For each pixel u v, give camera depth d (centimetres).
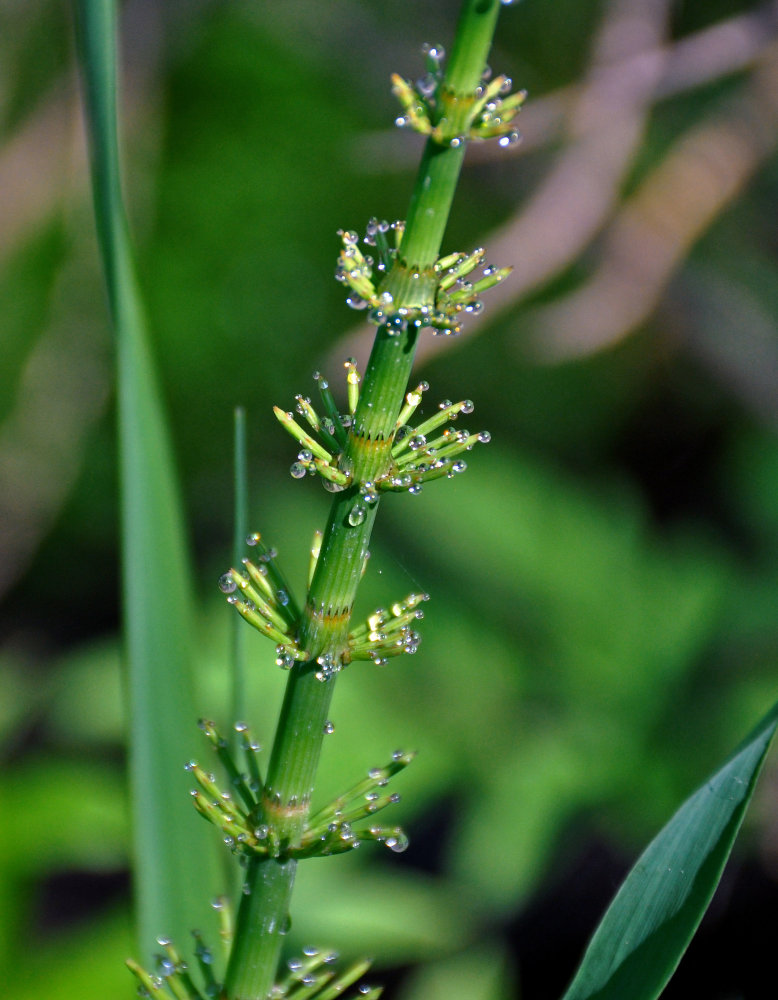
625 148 103
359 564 50
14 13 134
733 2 137
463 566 125
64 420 142
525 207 106
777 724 50
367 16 132
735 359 140
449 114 48
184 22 135
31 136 126
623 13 102
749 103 107
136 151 132
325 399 50
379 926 95
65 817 92
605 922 51
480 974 99
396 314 49
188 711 56
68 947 83
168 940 52
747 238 145
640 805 111
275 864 51
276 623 50
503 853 106
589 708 117
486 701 115
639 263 107
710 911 117
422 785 108
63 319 134
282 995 52
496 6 48
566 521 129
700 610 122
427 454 50
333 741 108
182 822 56
